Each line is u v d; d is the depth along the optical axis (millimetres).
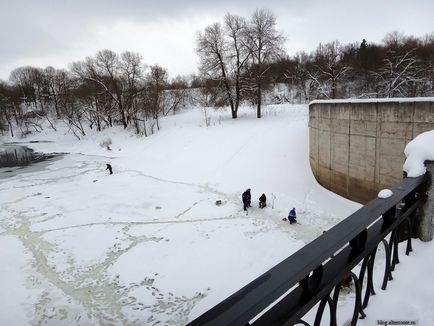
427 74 40688
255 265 13266
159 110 51406
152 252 14727
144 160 32625
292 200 19469
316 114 21469
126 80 47844
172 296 11758
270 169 24422
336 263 2379
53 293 12375
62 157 40094
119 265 13875
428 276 3270
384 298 3100
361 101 16406
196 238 15695
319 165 21375
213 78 39531
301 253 1957
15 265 14461
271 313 1970
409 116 14086
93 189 24766
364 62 51969
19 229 18141
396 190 2963
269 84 43719
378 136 15773
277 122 34594
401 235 3984
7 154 45625
